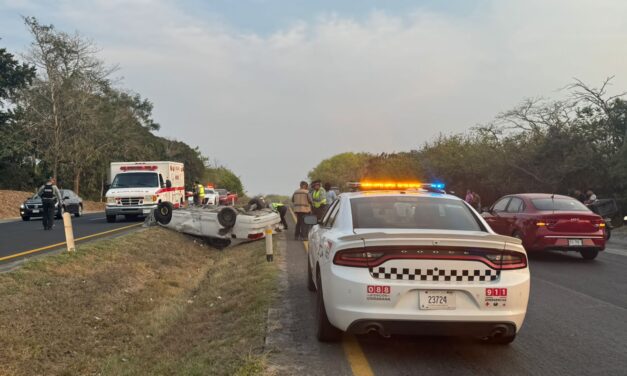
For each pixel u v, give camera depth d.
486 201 35.06
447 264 4.90
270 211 18.39
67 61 47.16
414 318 4.82
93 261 11.53
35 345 7.23
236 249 16.45
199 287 11.74
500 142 31.81
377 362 5.21
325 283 5.38
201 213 17.31
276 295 8.23
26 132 47.25
